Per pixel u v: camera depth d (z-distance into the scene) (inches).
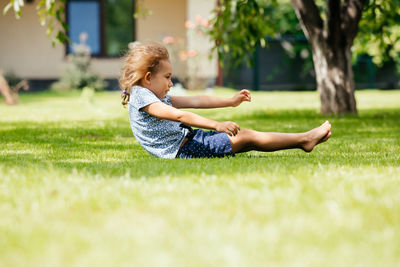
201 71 629.0
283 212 80.2
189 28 621.3
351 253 62.6
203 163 130.4
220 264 59.8
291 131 244.4
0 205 87.7
